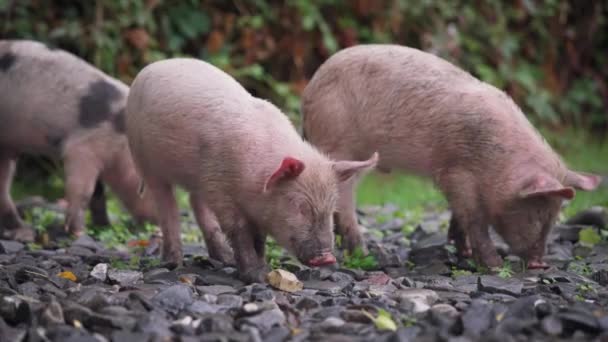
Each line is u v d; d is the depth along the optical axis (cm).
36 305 735
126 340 657
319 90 1048
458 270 971
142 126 941
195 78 923
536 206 945
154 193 990
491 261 970
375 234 1248
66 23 1655
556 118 2092
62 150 1220
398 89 995
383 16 1923
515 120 966
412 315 744
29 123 1223
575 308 728
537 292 834
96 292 768
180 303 755
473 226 976
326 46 1828
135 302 750
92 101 1214
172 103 911
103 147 1213
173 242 993
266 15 1845
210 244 1005
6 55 1234
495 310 734
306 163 841
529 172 936
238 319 716
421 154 989
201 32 1812
